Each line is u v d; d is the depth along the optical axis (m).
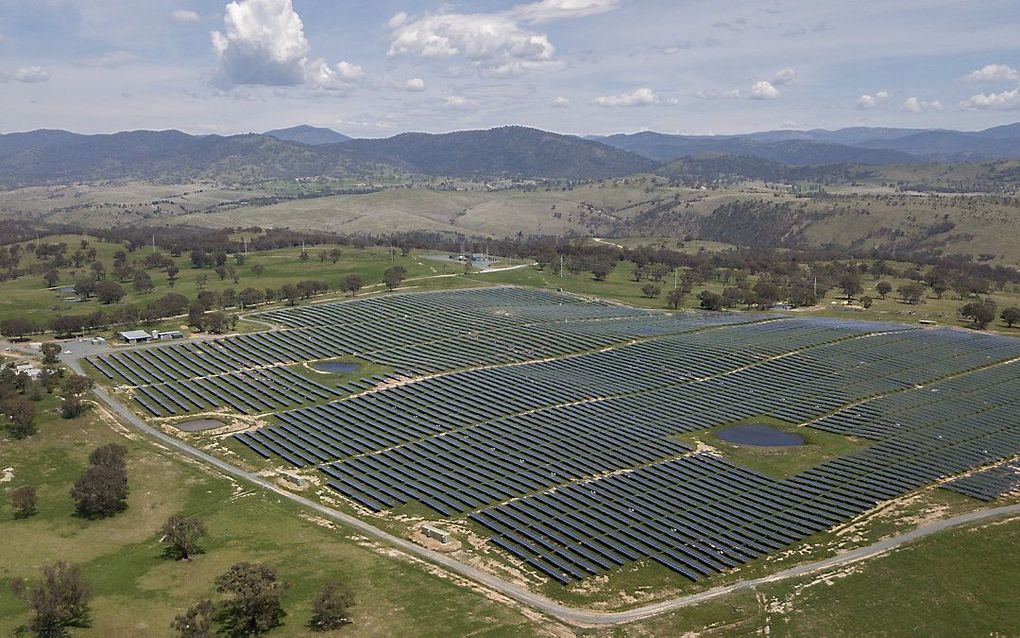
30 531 109.38
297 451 143.62
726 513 119.75
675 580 100.12
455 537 111.25
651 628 87.25
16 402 145.25
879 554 107.00
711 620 89.19
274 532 109.69
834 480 134.50
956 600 95.81
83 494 113.62
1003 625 91.00
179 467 134.12
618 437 151.50
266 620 83.44
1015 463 143.88
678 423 162.25
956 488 131.25
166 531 102.62
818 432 161.12
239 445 148.00
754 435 159.00
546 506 120.25
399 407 166.38
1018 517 119.12
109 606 88.81
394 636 82.81
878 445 152.62
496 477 130.88
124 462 130.75
